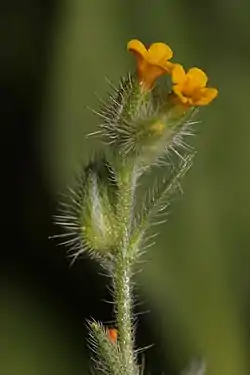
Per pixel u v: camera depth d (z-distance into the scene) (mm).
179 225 283
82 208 224
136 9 289
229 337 284
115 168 224
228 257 284
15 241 305
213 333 284
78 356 299
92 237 224
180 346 285
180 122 222
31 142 306
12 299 302
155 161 226
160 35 290
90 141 278
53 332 301
